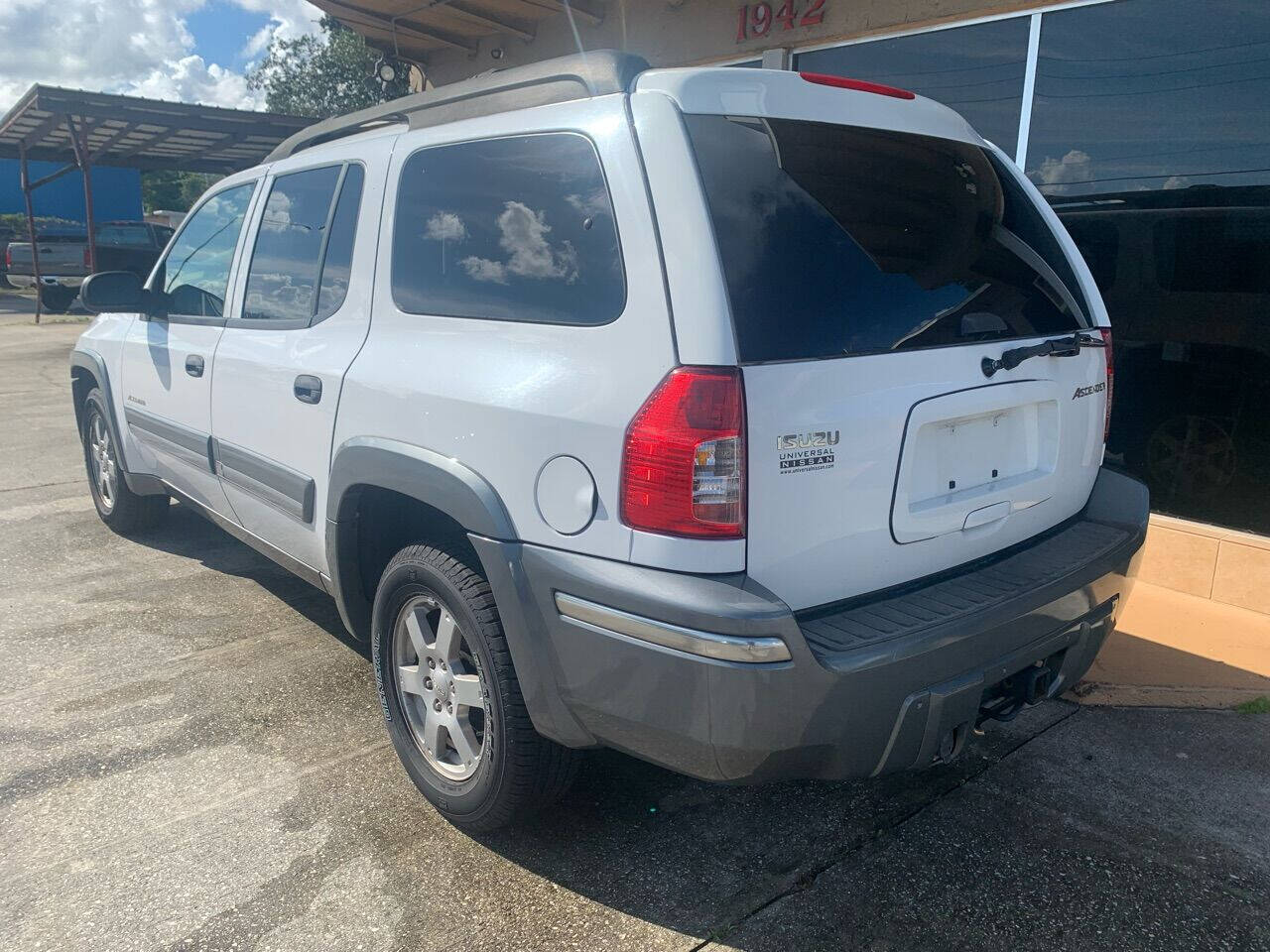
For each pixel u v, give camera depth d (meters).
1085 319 2.90
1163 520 4.63
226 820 2.77
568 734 2.31
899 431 2.23
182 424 4.02
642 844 2.70
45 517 5.72
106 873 2.54
